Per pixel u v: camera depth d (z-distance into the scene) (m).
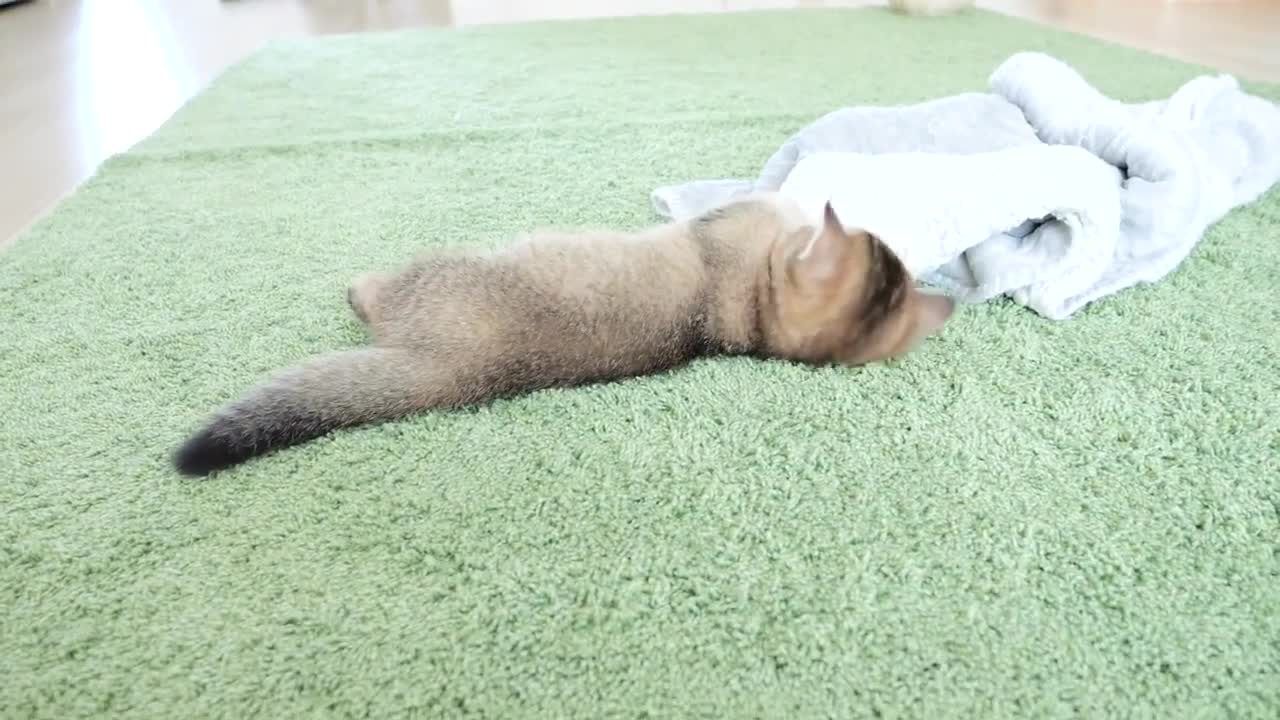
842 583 0.94
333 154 2.16
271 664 0.86
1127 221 1.50
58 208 1.85
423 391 1.17
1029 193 1.39
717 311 1.29
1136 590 0.93
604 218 1.76
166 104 2.68
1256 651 0.86
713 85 2.69
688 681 0.84
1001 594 0.93
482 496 1.06
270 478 1.08
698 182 1.80
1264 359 1.29
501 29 3.53
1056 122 1.71
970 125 1.74
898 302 1.22
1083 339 1.35
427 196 1.90
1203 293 1.47
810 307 1.25
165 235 1.74
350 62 3.04
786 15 3.68
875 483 1.07
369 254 1.65
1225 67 2.85
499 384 1.20
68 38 3.47
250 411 1.10
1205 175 1.61
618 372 1.24
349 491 1.06
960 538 0.99
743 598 0.92
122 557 0.98
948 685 0.84
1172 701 0.82
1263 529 1.00
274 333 1.39
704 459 1.11
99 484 1.08
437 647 0.88
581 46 3.23
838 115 1.77
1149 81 2.62
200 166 2.09
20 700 0.82
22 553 0.98
